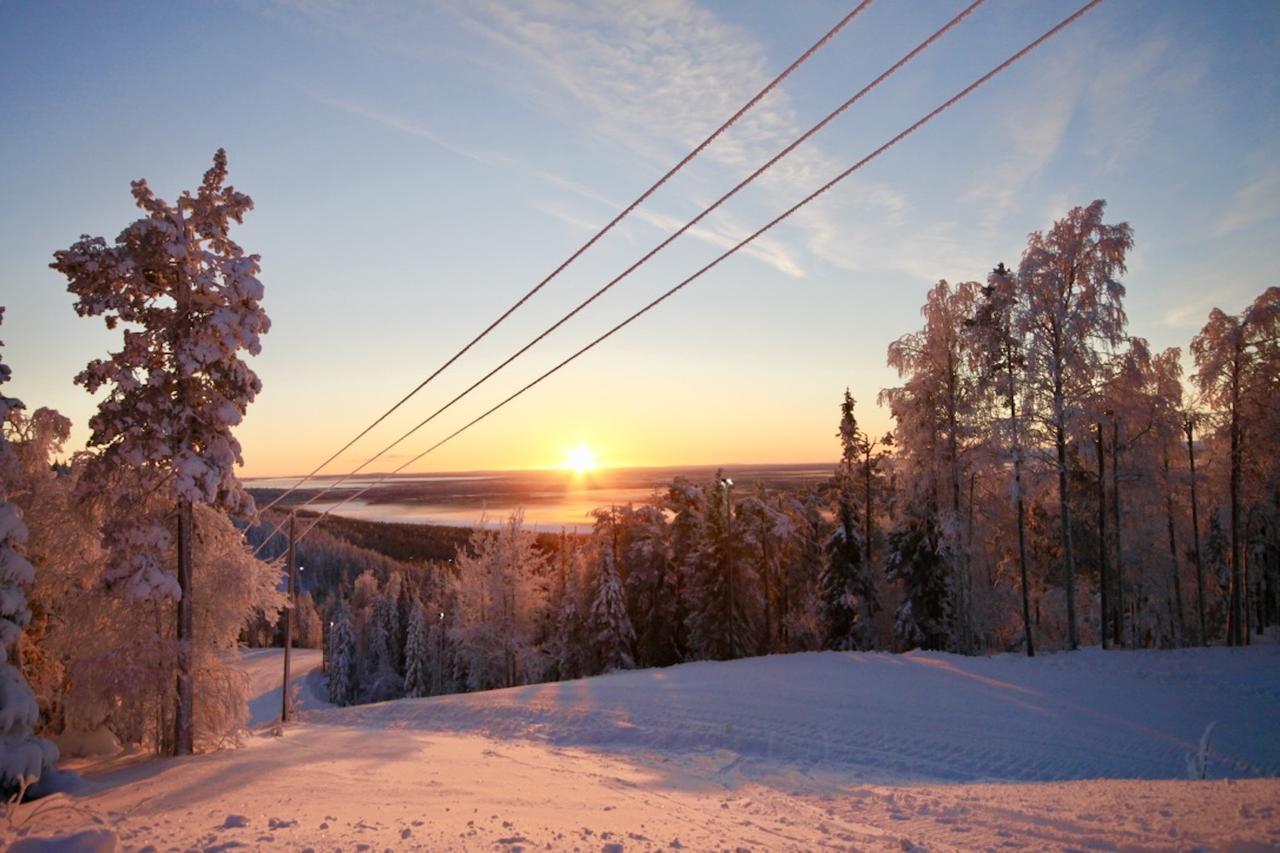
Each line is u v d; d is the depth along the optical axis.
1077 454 33.47
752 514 47.75
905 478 37.75
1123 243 29.86
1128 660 27.02
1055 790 12.59
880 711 22.39
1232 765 16.48
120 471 20.56
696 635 47.75
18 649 18.41
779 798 13.83
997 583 40.31
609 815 11.69
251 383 21.28
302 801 12.50
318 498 31.78
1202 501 42.31
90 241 19.75
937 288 37.28
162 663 20.14
